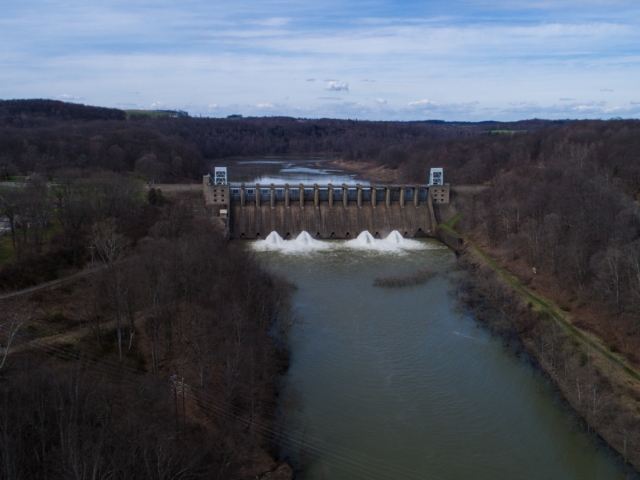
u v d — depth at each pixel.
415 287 96.12
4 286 71.00
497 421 55.94
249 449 48.38
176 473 38.41
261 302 74.12
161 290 62.03
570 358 65.81
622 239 83.19
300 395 59.19
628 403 55.06
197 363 56.62
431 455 50.34
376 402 58.84
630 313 67.56
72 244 84.88
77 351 57.06
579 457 50.50
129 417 42.00
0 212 87.31
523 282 92.19
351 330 77.19
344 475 47.03
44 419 39.41
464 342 74.06
